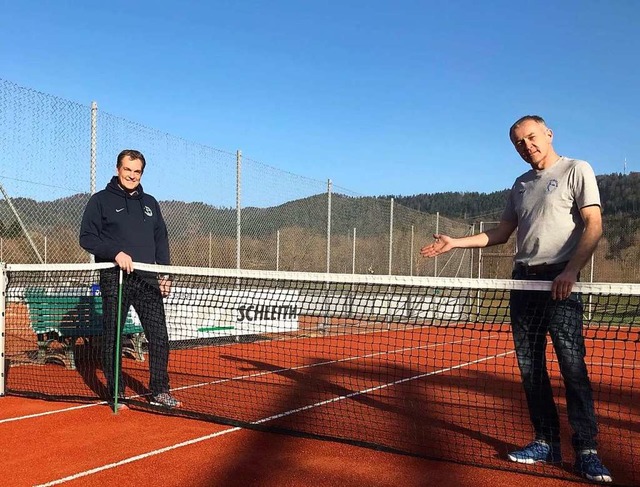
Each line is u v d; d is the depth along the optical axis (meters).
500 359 8.47
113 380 4.96
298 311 9.44
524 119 3.63
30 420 4.53
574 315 3.47
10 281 6.30
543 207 3.56
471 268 17.20
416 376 6.77
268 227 10.96
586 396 3.47
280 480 3.32
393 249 14.59
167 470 3.46
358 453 3.82
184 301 7.95
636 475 3.51
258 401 5.28
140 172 5.05
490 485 3.31
